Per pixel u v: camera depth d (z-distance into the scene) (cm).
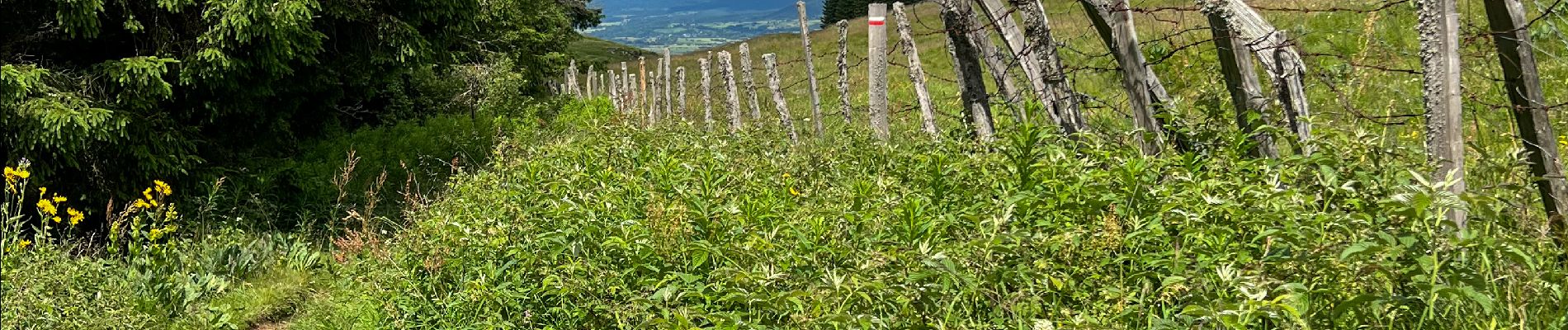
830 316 335
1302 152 495
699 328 386
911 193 503
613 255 497
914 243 409
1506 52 436
